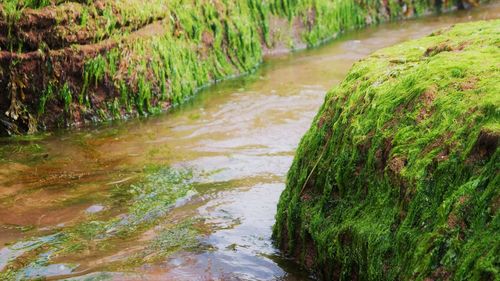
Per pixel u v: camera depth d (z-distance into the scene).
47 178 5.99
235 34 9.64
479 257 2.69
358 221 3.64
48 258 4.49
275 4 10.75
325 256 3.89
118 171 6.13
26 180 5.94
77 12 7.47
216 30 9.36
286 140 6.77
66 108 7.48
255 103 8.01
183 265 4.33
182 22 8.84
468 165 3.05
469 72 3.68
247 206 5.27
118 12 7.85
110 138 7.09
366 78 4.38
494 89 3.33
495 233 2.70
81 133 7.27
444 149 3.24
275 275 4.15
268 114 7.59
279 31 10.67
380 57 4.81
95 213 5.24
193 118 7.64
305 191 4.32
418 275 2.97
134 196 5.56
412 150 3.43
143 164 6.29
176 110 7.99
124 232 4.89
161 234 4.83
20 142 7.01
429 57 4.39
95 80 7.60
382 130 3.75
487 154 2.99
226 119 7.51
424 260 2.97
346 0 11.98
